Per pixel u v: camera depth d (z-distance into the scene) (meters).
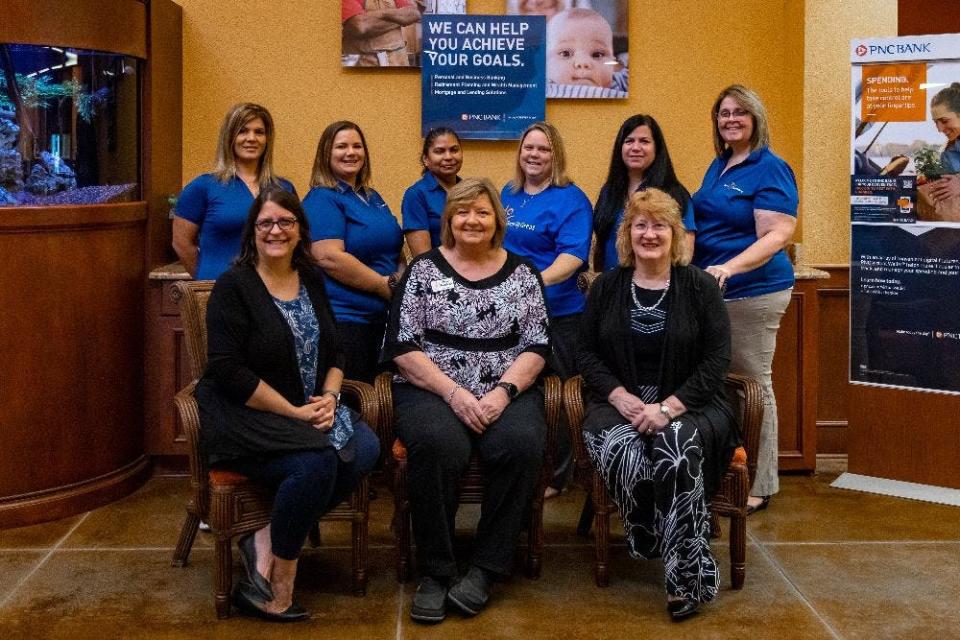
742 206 3.90
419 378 3.34
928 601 3.22
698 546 3.09
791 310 4.51
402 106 4.84
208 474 3.25
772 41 4.89
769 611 3.15
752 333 4.00
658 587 3.36
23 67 3.83
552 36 4.80
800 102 4.73
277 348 3.10
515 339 3.44
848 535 3.82
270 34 4.79
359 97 4.83
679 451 3.11
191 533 3.50
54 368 3.96
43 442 3.96
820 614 3.13
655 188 3.65
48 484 3.99
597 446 3.29
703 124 4.91
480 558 3.20
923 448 4.30
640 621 3.09
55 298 3.94
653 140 3.87
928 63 4.12
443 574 3.18
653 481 3.16
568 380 3.64
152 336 4.47
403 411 3.30
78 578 3.40
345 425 3.20
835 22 4.66
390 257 4.10
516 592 3.32
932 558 3.58
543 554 3.66
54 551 3.65
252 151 3.97
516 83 4.80
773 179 3.85
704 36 4.88
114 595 3.27
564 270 3.91
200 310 3.54
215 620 3.09
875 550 3.67
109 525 3.93
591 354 3.48
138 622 3.06
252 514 3.14
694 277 3.38
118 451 4.25
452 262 3.45
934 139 4.13
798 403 4.55
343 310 3.96
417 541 3.23
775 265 3.98
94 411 4.10
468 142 4.87
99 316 4.09
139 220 4.34
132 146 4.34
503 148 4.87
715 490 3.25
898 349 4.30
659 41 4.87
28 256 3.86
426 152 4.18
